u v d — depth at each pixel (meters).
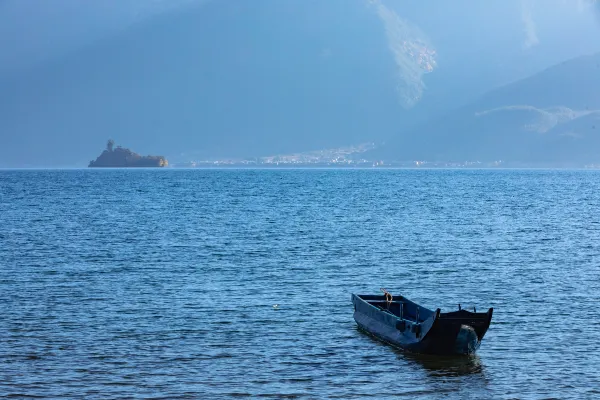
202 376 59.12
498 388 57.47
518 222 179.62
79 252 121.88
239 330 71.69
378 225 168.62
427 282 97.25
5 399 54.09
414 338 64.25
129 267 106.69
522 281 97.94
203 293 88.25
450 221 180.62
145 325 73.19
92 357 63.22
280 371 60.47
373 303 73.50
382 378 59.19
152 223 172.00
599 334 71.00
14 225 166.38
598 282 97.19
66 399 54.38
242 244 132.88
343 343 67.81
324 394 55.91
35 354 63.72
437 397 55.66
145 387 56.78
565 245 135.50
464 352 63.28
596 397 55.91
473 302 85.06
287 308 80.75
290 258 116.19
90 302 82.94
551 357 64.31
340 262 112.56
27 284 93.00
